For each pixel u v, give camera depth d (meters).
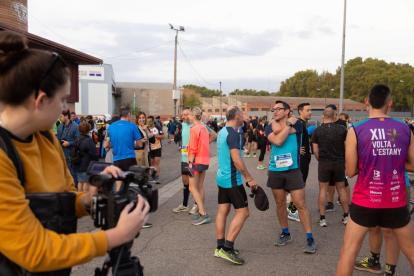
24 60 1.01
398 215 2.41
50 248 0.96
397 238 2.48
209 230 4.60
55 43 7.43
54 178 1.20
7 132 1.03
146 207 1.20
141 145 5.41
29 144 1.09
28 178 1.06
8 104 1.04
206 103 93.31
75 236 1.02
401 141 2.38
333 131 4.65
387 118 2.45
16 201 0.95
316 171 9.87
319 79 113.50
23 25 7.59
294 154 3.85
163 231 4.56
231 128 3.49
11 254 0.93
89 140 5.55
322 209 4.79
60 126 6.21
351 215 2.53
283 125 3.83
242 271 3.32
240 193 3.45
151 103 62.44
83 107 42.97
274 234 4.45
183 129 5.52
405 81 86.25
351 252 2.48
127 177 1.25
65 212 1.11
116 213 1.12
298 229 4.66
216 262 3.53
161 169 10.38
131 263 1.30
